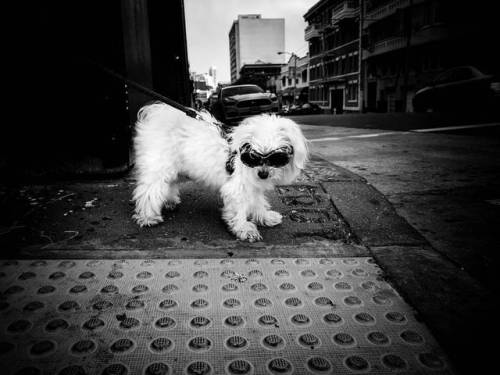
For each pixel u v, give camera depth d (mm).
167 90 3607
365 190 1421
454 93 5832
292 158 1003
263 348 617
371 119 5465
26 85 1378
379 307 721
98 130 1454
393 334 647
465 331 645
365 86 14617
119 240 1007
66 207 1226
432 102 6266
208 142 1057
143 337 639
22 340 627
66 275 825
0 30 1319
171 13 3654
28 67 1362
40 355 596
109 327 662
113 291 768
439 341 628
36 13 1313
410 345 622
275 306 725
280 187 1460
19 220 1122
